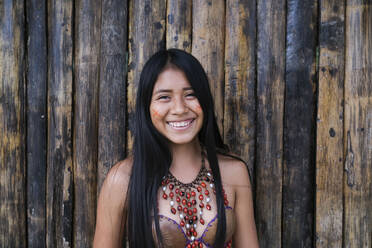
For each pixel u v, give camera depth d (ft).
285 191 5.98
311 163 5.96
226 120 5.93
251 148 5.93
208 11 5.87
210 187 4.62
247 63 5.88
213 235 4.42
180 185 4.57
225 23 5.92
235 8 5.85
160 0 5.89
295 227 5.97
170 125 4.33
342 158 5.86
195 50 5.89
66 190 6.08
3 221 6.18
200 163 4.86
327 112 5.81
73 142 6.13
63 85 6.02
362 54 5.73
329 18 5.71
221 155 5.10
